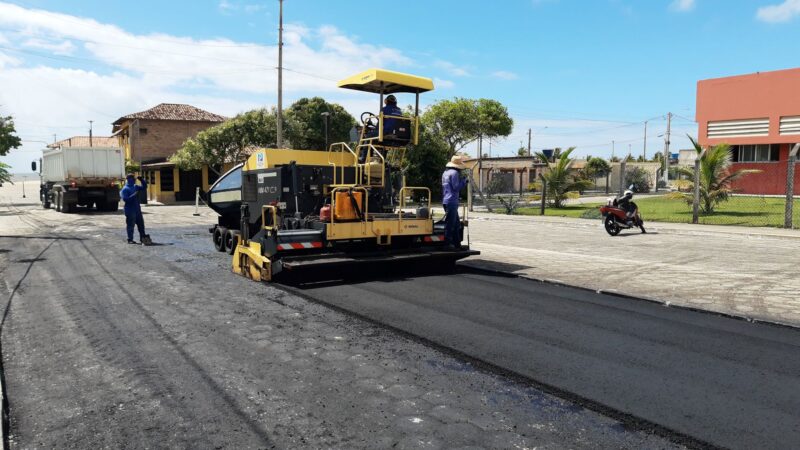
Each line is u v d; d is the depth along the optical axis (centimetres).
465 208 950
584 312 625
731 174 1845
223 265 977
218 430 347
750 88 2520
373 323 584
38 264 991
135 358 480
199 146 3362
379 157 889
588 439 332
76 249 1200
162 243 1316
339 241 812
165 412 373
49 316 624
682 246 1179
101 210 2606
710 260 979
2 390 410
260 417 365
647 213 1962
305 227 843
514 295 712
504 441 330
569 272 866
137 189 1284
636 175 4194
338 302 677
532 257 1029
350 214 814
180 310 644
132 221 1288
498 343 515
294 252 788
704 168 1844
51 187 2762
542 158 2502
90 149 2458
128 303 681
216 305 667
